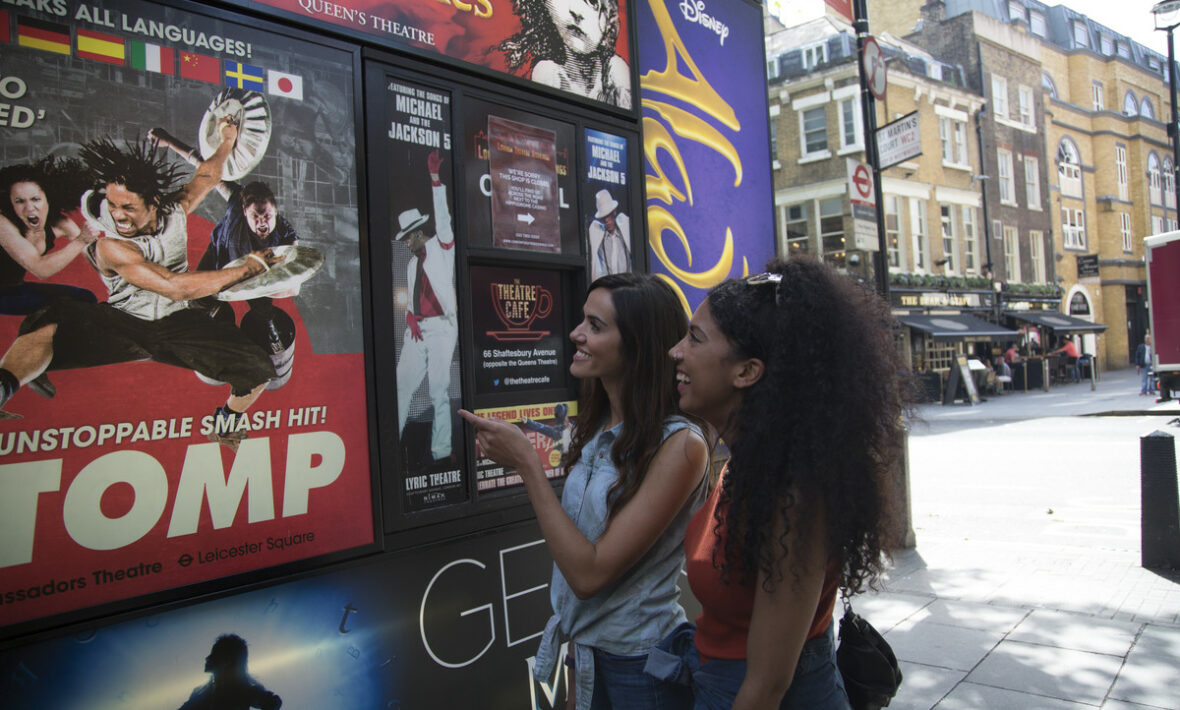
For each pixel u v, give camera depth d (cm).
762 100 466
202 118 207
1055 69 3594
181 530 196
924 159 2488
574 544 167
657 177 375
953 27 2866
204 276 204
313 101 232
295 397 221
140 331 192
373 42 249
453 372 267
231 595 205
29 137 178
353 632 234
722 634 149
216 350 205
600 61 339
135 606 187
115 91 192
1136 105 3938
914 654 412
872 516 133
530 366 303
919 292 2391
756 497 133
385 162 250
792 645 130
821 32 2428
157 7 200
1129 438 1223
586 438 212
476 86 283
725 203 425
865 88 675
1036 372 2442
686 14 406
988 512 762
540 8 311
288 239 223
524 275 305
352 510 233
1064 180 3366
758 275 148
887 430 139
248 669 209
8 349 172
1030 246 3028
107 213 188
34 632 172
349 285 237
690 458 173
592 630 187
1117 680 366
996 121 2870
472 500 268
